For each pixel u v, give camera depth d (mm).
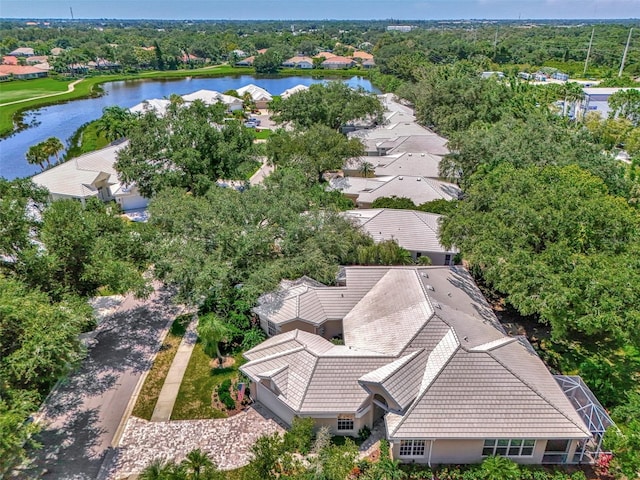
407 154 66438
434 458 24453
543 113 78625
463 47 176500
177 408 28094
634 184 51531
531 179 36094
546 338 34531
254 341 33281
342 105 86375
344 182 59656
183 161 50344
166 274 34812
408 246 44219
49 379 23938
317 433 25469
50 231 30516
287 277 36875
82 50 186875
